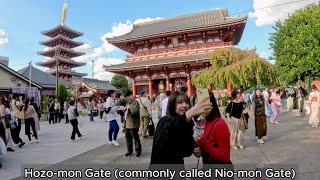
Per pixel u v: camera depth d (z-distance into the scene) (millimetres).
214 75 19797
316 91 13094
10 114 9883
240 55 20750
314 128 12398
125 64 39938
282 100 24500
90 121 22656
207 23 37031
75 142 11617
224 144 3123
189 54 36938
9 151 9688
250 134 11773
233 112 8797
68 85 47062
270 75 18203
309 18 26312
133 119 8445
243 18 33562
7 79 28547
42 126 19312
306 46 24938
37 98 29547
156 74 39469
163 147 2576
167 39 39406
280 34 28984
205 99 2391
